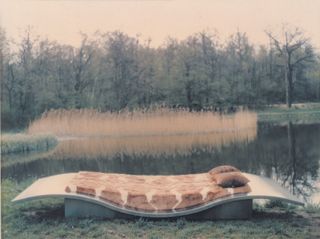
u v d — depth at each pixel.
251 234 4.41
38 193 4.82
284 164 7.00
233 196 4.84
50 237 4.40
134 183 5.54
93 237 4.39
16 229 4.66
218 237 4.35
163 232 4.53
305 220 4.87
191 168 7.36
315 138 7.03
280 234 4.39
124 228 4.64
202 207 4.86
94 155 7.52
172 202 4.92
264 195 4.77
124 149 7.49
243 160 7.21
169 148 7.43
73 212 4.99
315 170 6.86
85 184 5.08
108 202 4.88
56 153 7.48
